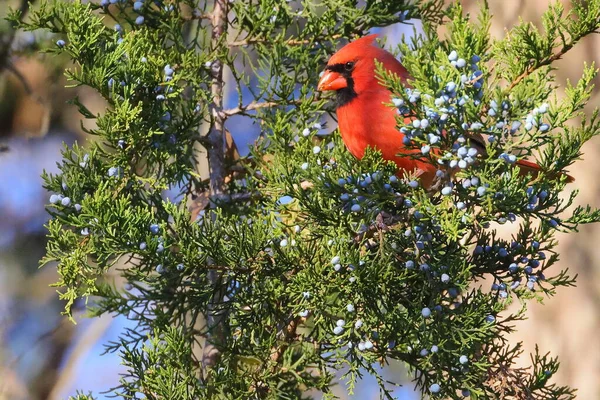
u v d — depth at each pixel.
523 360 9.62
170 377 4.82
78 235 5.12
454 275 4.73
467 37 4.38
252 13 5.82
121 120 5.26
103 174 5.41
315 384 5.11
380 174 4.77
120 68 5.31
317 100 6.15
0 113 9.48
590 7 4.73
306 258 4.98
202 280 5.22
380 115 5.93
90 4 5.77
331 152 5.38
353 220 4.92
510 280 5.20
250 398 5.17
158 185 5.44
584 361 9.41
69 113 10.17
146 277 5.04
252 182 5.69
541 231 4.95
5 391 10.23
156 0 5.84
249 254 4.98
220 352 5.37
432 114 4.39
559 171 4.64
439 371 4.77
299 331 6.11
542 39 4.81
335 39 6.11
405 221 4.92
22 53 8.45
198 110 5.86
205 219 5.16
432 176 5.37
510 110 4.40
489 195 4.45
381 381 4.81
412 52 4.86
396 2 5.97
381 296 4.87
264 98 5.98
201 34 6.58
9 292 10.84
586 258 9.62
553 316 9.60
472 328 4.66
